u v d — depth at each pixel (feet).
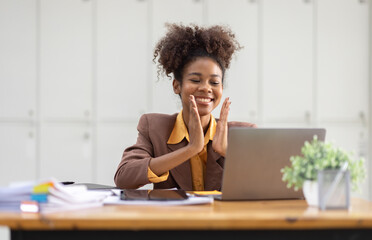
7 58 12.37
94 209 4.02
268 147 4.72
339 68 13.19
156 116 6.70
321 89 13.11
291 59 13.01
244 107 12.87
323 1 13.10
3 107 12.37
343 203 4.11
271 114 12.95
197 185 6.37
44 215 3.62
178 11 12.65
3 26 12.35
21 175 12.41
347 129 13.23
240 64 12.85
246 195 4.79
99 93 12.55
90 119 12.55
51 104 12.47
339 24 13.16
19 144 12.41
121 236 3.62
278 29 12.97
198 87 6.33
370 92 13.29
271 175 4.81
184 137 6.41
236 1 12.80
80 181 12.53
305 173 4.39
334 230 3.73
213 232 3.64
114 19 12.55
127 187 5.78
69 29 12.48
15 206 3.95
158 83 12.66
